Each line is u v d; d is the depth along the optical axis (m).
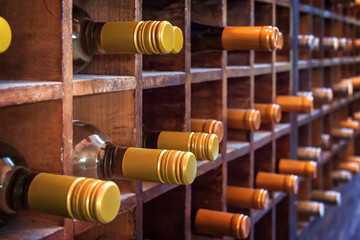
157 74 0.69
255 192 1.00
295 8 1.37
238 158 1.09
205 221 0.86
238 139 1.08
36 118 0.51
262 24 1.19
